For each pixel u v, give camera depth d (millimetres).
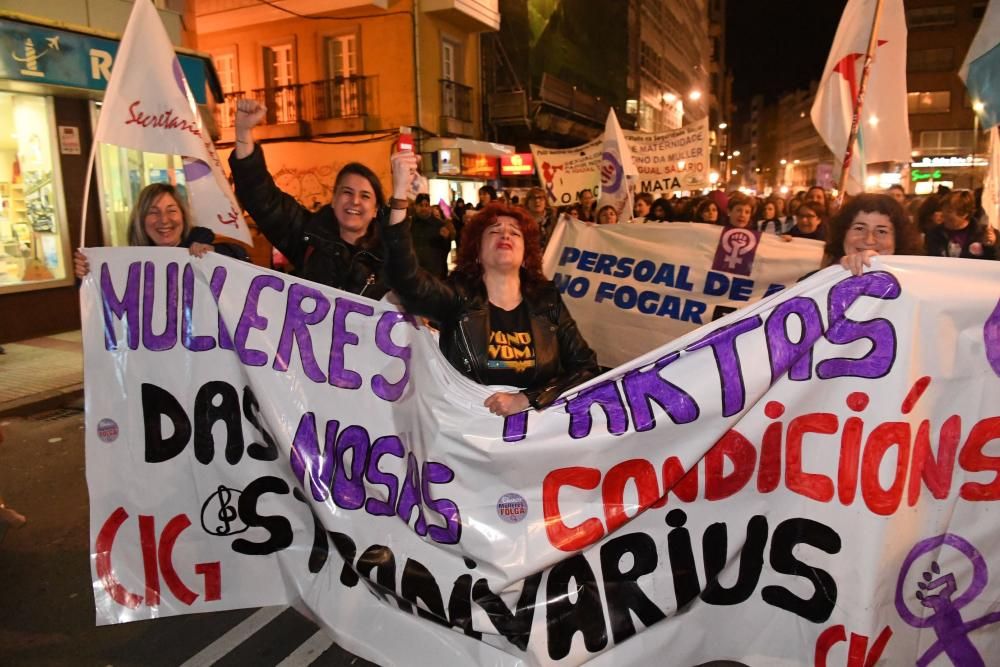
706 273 5484
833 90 5391
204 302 3176
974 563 2668
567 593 2713
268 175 3695
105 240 10641
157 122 3447
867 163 5309
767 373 2670
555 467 2709
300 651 3066
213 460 3188
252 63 20766
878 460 2605
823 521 2668
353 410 3068
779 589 2727
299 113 20406
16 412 6605
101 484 3129
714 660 2791
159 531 3172
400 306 3074
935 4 56844
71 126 10070
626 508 2701
